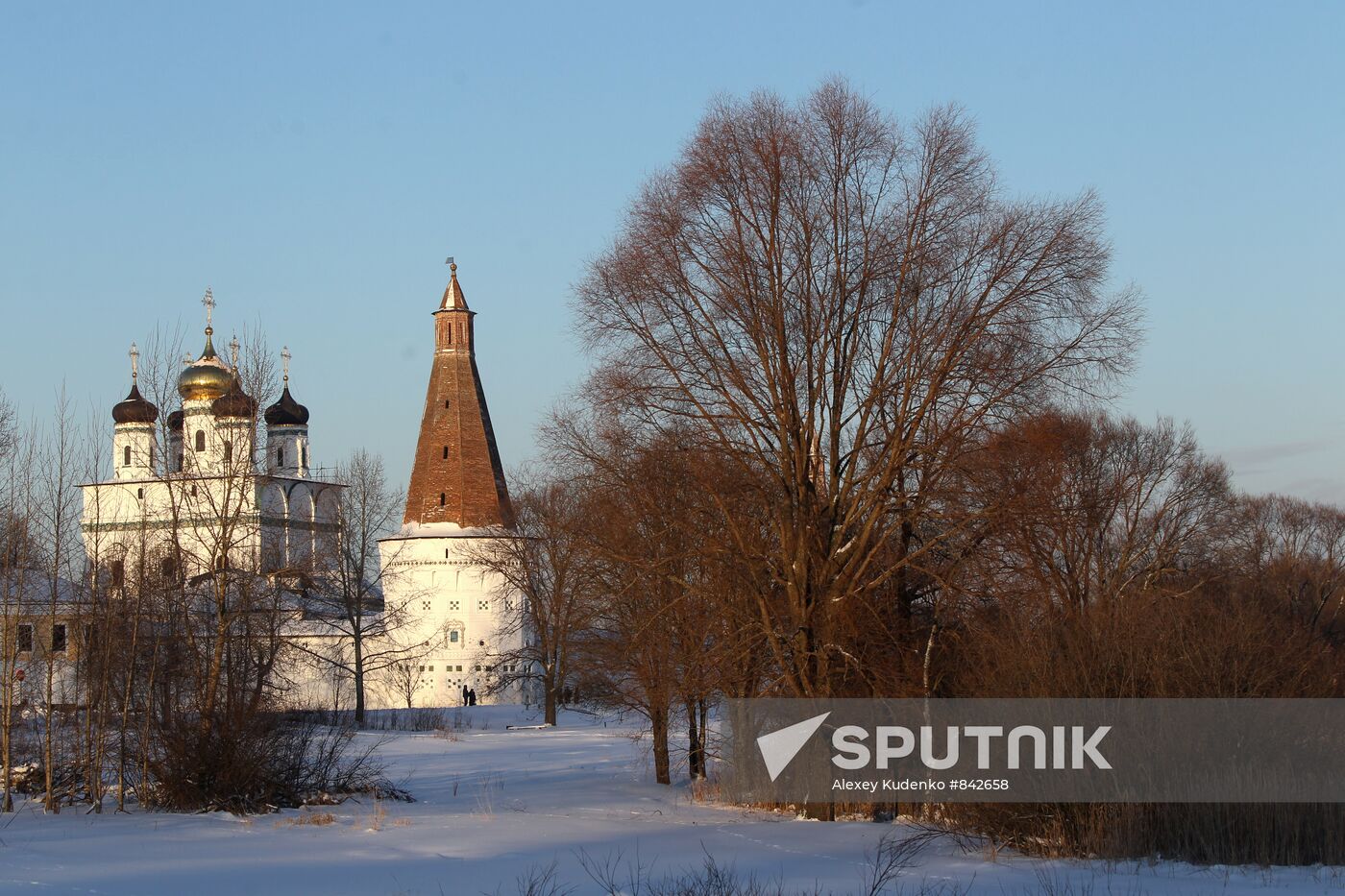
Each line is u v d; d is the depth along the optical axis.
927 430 31.25
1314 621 38.09
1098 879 23.11
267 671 34.28
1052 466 31.19
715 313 32.16
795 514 32.06
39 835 27.81
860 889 22.11
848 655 31.06
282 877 23.09
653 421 32.56
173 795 32.25
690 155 32.19
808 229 31.47
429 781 43.84
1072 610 28.14
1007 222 31.06
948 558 31.69
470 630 114.00
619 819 31.77
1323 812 25.03
